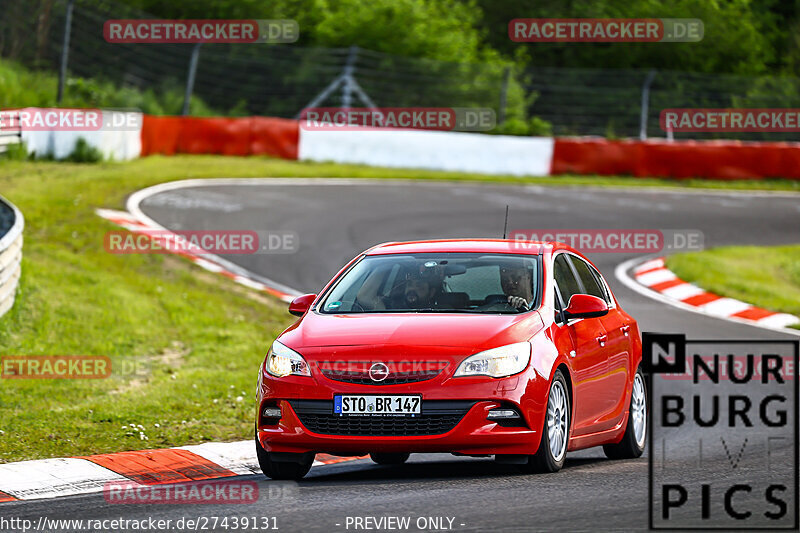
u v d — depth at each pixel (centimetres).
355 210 8444
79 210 7100
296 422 2469
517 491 2275
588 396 2755
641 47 17975
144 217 7300
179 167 9550
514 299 2691
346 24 14962
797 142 15488
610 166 12144
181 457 3023
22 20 12656
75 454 3092
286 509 2164
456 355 2434
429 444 2397
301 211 8219
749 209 10319
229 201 8312
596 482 2389
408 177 10775
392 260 2884
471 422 2400
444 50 15288
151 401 3762
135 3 14375
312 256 6862
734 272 7312
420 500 2198
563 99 16275
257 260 6694
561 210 9281
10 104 10650
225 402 3816
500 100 13888
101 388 3997
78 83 11725
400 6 15350
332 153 11256
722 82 15575
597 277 3169
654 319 5866
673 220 9319
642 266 7444
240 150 10888
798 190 12138
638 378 3141
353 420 2430
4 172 8025
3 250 4506
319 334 2559
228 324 5241
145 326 4975
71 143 9019
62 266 5678
